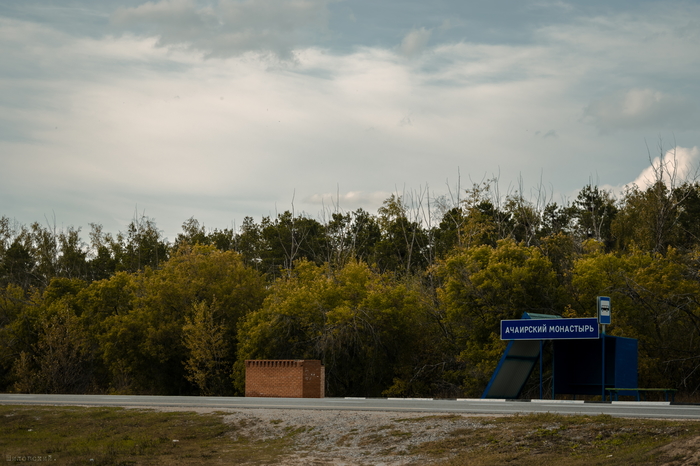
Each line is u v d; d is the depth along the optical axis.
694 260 41.88
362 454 18.81
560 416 18.67
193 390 55.91
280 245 84.25
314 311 48.75
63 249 97.88
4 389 61.81
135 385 56.44
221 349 51.38
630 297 41.50
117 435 22.61
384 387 48.81
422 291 52.25
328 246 84.75
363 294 49.47
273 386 35.31
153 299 55.41
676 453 13.91
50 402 30.16
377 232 84.75
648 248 53.25
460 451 17.64
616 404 23.78
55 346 57.09
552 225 76.00
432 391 47.38
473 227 64.12
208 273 57.38
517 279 42.91
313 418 22.48
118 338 54.94
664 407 22.05
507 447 17.17
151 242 98.06
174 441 21.58
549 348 40.03
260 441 21.23
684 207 60.38
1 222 99.00
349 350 48.84
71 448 21.12
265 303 51.12
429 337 49.06
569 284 44.84
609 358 31.03
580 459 15.42
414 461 17.50
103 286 60.22
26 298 76.19
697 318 40.50
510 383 32.03
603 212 71.56
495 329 43.28
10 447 21.69
